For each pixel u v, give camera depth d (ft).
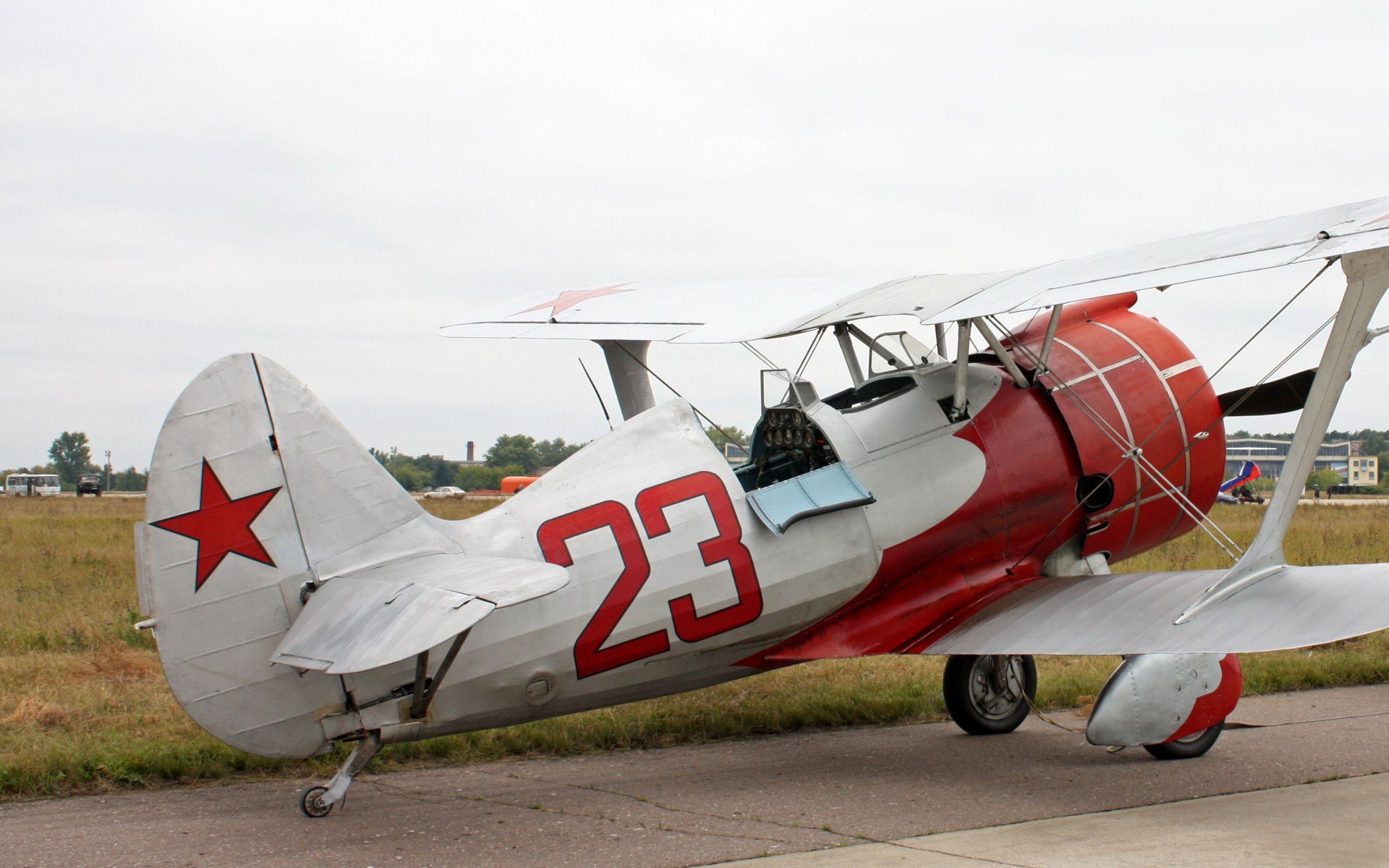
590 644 19.70
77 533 75.05
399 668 18.33
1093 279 19.24
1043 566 25.57
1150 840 17.29
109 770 20.58
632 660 20.22
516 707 19.33
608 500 20.34
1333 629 18.65
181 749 21.66
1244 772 21.95
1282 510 20.83
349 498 18.65
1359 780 21.26
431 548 19.10
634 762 22.94
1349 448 365.40
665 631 20.39
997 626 21.97
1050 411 25.29
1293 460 20.80
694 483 21.07
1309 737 24.88
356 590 17.57
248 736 17.80
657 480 20.85
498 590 16.34
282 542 18.11
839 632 22.71
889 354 26.76
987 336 24.53
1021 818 18.72
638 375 29.91
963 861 16.12
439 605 16.11
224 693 17.69
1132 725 21.49
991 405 24.80
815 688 29.53
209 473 17.75
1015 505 24.45
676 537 20.56
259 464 18.06
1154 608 20.92
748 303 25.27
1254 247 17.92
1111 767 22.53
